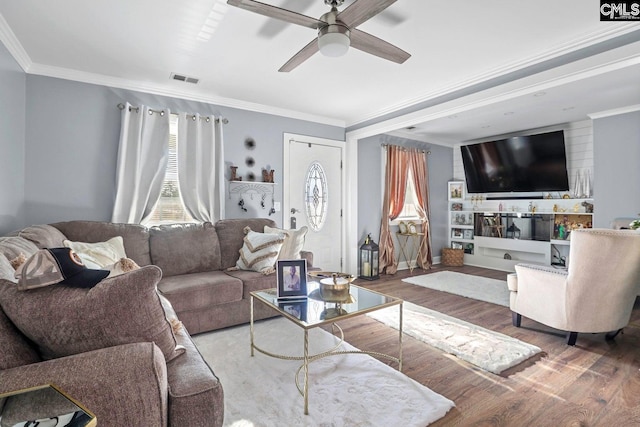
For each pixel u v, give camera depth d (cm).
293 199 466
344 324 311
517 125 510
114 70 322
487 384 208
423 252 596
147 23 240
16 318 106
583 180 484
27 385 91
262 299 229
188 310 275
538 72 293
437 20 238
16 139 281
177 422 114
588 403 189
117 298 110
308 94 393
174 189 381
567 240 498
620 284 251
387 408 181
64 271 113
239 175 420
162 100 371
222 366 228
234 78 344
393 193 566
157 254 318
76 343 110
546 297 276
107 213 342
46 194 312
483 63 309
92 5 218
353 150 512
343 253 517
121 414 99
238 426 167
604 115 430
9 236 207
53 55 290
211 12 227
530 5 220
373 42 212
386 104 432
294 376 215
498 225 592
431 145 631
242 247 351
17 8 221
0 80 247
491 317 332
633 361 238
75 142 325
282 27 246
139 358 104
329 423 169
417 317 330
